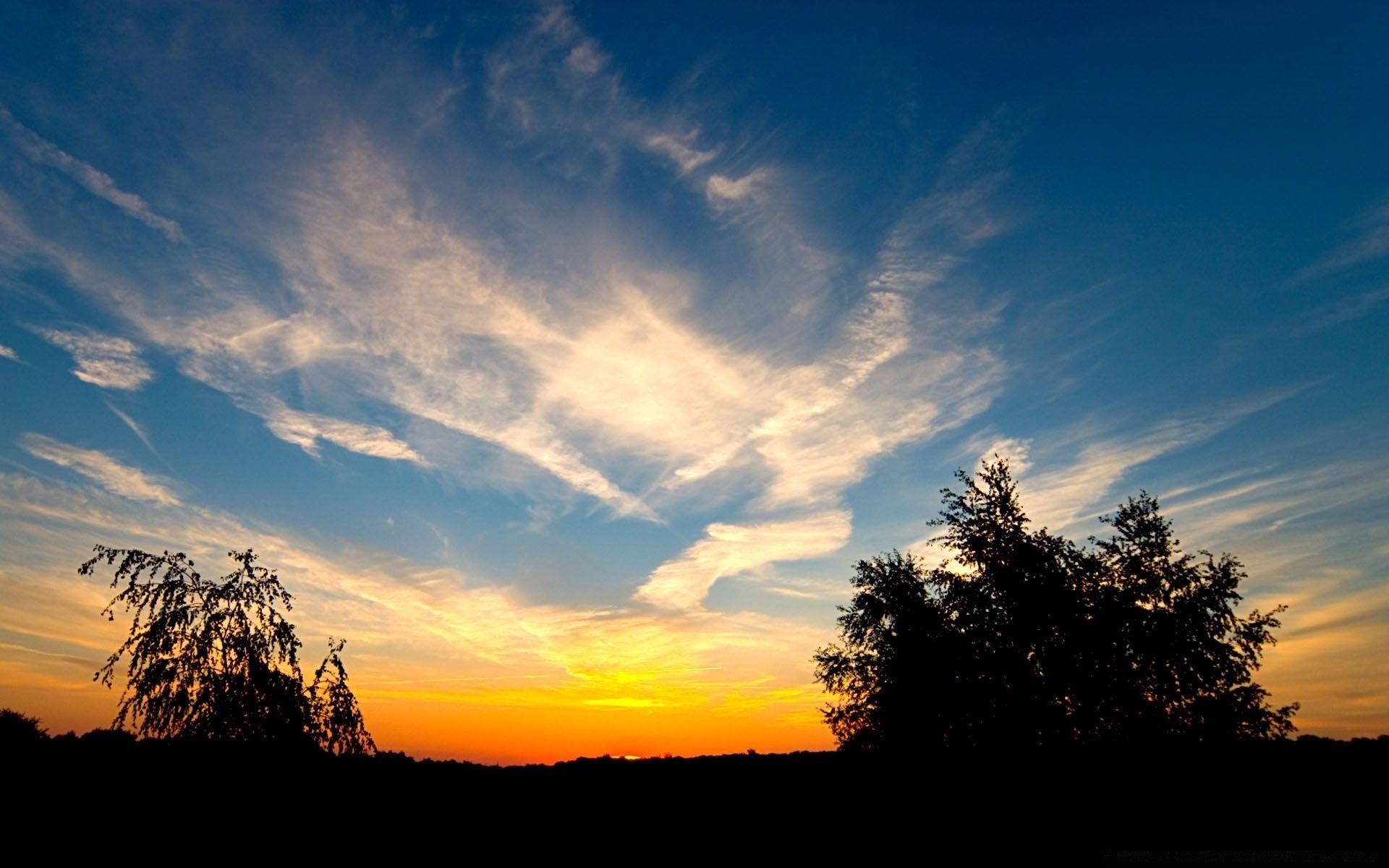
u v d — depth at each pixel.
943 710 25.81
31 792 14.59
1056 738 24.59
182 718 14.48
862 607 28.95
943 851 19.48
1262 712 24.12
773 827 21.47
